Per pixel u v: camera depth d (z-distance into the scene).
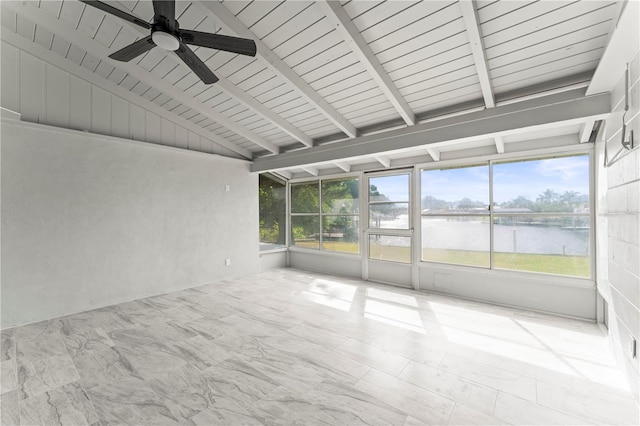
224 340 3.03
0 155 3.37
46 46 3.71
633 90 2.00
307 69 3.20
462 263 4.44
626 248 2.20
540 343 2.90
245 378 2.35
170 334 3.17
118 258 4.30
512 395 2.12
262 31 2.81
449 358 2.64
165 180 4.85
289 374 2.40
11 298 3.43
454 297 4.43
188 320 3.58
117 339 3.06
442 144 3.47
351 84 3.33
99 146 4.14
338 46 2.81
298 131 4.62
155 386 2.25
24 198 3.53
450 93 3.15
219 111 4.56
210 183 5.46
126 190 4.40
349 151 4.30
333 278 5.74
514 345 2.87
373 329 3.28
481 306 4.00
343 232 6.03
